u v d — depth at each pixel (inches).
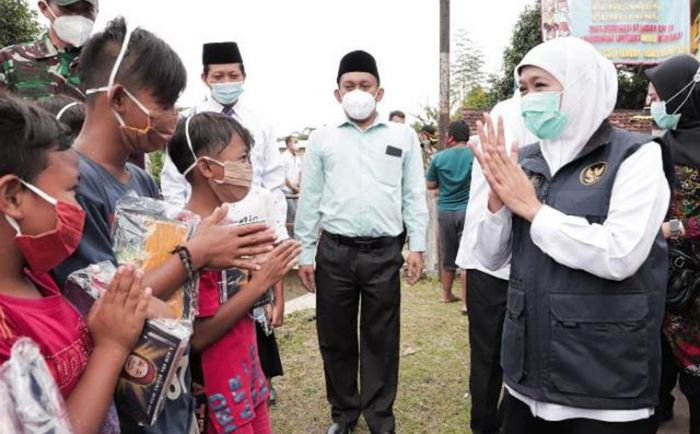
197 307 67.1
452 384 154.1
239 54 128.3
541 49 72.6
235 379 75.3
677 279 100.9
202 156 75.4
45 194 42.4
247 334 78.5
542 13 295.3
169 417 61.5
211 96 127.8
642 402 66.7
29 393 36.8
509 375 74.4
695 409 104.3
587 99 70.0
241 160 77.5
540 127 72.2
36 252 43.1
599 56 71.2
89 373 45.8
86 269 52.1
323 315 127.1
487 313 118.7
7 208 41.1
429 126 356.8
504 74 647.1
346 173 122.6
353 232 122.0
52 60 104.4
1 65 104.1
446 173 227.6
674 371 120.5
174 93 59.5
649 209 65.0
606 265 64.6
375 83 125.0
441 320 211.5
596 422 67.7
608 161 68.7
